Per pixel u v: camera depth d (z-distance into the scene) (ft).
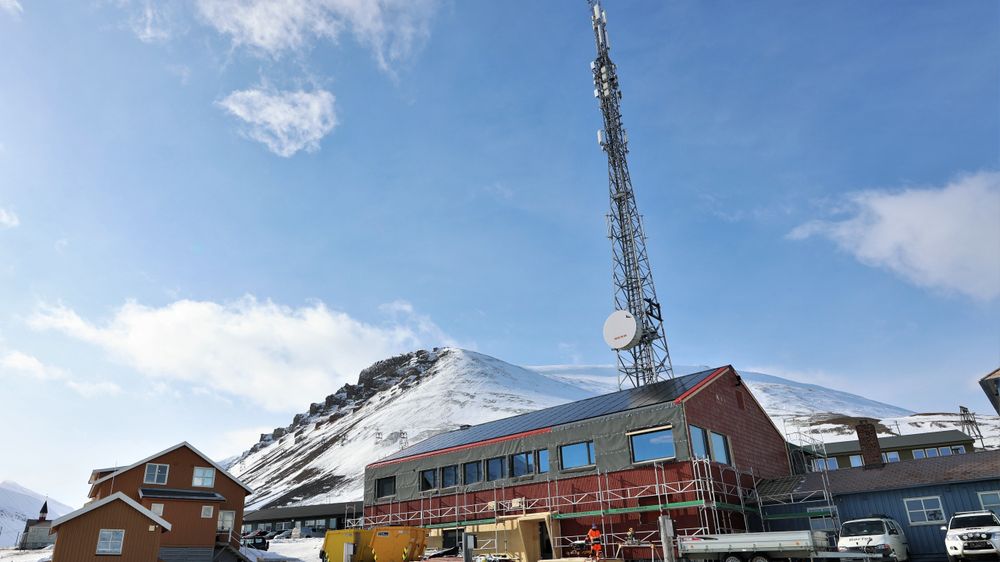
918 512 95.76
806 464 150.71
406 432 593.83
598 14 228.02
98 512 114.32
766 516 107.34
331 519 278.46
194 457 161.58
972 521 80.28
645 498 104.78
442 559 113.91
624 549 104.12
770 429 136.15
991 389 98.84
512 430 134.31
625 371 183.52
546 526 116.98
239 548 159.94
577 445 117.19
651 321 187.52
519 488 122.62
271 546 204.23
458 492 132.67
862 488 101.04
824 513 101.71
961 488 93.20
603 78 218.79
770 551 79.36
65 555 110.11
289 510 295.48
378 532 119.85
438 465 140.36
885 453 223.92
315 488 499.51
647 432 108.68
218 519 159.22
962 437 215.10
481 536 125.39
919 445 216.74
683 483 100.63
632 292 190.70
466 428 170.60
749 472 118.62
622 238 199.11
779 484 114.11
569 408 138.41
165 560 139.13
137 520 117.08
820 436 394.73
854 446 214.48
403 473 147.74
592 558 94.17
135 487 151.33
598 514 108.78
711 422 112.88
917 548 94.27
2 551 213.66
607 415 114.21
